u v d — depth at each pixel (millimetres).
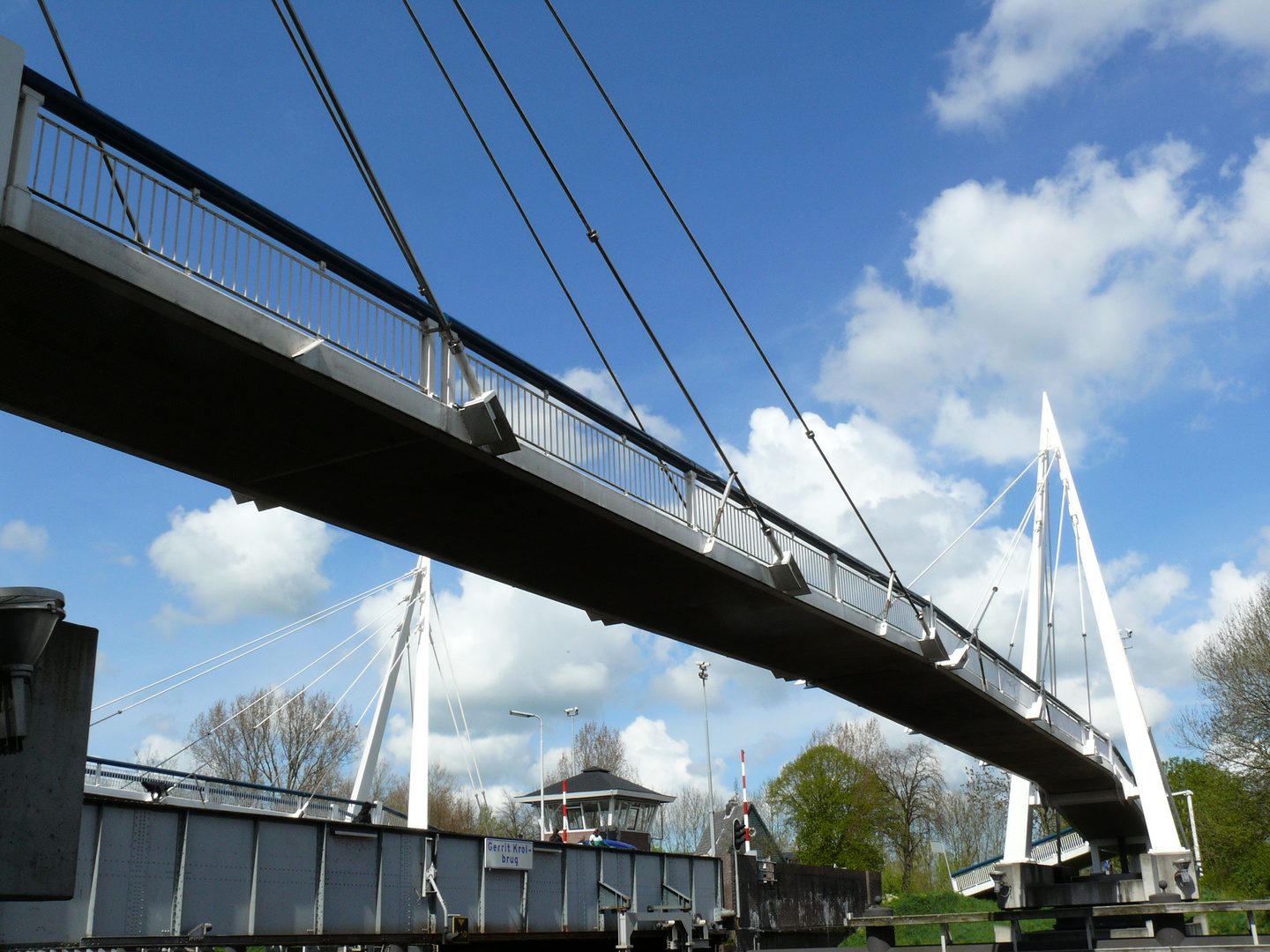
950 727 42250
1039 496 52812
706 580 24812
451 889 31750
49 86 12656
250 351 14750
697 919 35562
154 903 23719
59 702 8414
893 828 98250
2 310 13586
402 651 52188
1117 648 46156
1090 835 65688
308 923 27297
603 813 73125
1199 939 28516
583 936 35469
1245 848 61062
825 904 64312
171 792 30484
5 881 7836
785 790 88438
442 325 17781
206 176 14406
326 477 19188
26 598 7941
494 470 18797
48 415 16656
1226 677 58031
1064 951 29156
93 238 12758
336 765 73812
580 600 26438
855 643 30375
